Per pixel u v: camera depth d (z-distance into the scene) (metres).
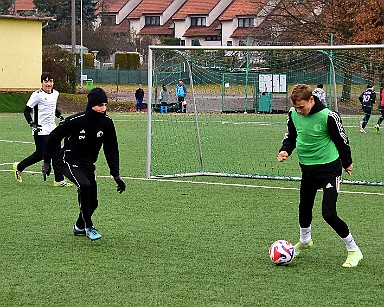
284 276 7.13
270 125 27.75
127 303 6.22
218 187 13.05
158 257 7.88
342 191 12.74
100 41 75.81
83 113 8.42
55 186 12.96
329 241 8.74
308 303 6.26
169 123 28.56
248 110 21.42
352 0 44.47
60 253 8.03
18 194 12.09
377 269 7.44
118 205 11.13
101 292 6.54
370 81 19.38
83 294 6.48
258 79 20.94
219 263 7.64
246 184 13.51
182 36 86.31
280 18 49.78
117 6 93.50
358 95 20.64
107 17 89.81
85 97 42.06
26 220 9.88
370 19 43.44
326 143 7.52
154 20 90.88
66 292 6.54
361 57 18.64
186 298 6.38
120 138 23.39
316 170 7.55
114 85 57.47
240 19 80.00
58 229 9.33
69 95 41.97
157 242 8.62
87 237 8.81
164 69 17.20
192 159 18.16
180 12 86.62
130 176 14.51
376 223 9.91
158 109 20.41
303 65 20.48
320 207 11.05
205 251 8.18
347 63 18.86
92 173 8.66
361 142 22.73
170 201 11.54
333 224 7.43
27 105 12.80
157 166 16.59
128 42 78.88
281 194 12.33
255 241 8.73
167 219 10.05
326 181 7.54
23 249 8.21
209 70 20.75
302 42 47.03
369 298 6.41
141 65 68.81
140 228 9.44
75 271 7.27
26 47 38.47
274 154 19.33
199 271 7.30
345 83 19.86
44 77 12.81
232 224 9.73
